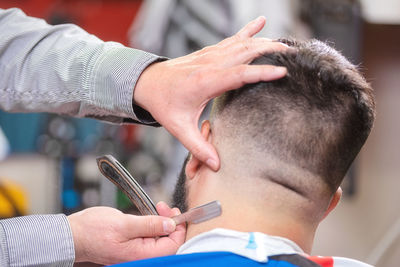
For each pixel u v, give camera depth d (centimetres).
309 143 100
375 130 416
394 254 310
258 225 101
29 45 147
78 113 147
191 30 350
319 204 104
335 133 100
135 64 126
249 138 101
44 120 382
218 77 105
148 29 361
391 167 415
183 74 114
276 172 100
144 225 118
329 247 407
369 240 410
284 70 100
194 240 103
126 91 126
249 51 109
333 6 373
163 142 376
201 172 108
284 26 346
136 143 404
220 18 344
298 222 102
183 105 113
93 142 383
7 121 424
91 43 140
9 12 152
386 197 415
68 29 150
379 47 410
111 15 441
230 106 104
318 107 100
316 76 101
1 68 149
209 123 108
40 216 128
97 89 134
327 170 102
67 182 372
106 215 125
